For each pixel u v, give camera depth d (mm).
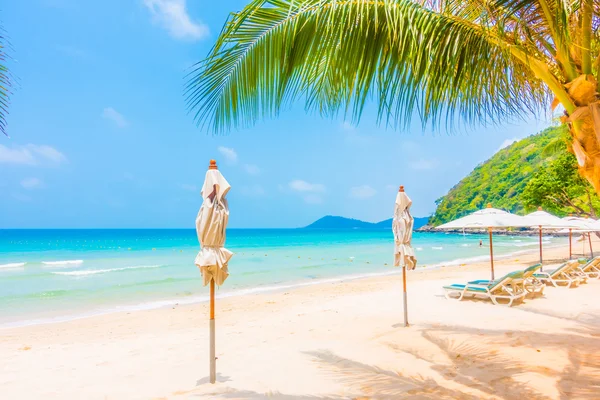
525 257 25234
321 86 3287
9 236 95750
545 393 3406
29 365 5344
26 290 14875
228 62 3053
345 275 18672
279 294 12617
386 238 78375
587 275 11094
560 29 2760
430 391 3576
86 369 4980
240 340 6098
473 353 4695
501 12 2910
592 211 18250
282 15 2996
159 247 48656
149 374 4562
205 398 3668
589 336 5363
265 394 3684
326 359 4711
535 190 18500
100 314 10258
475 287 8484
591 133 2781
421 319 6789
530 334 5496
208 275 3865
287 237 85875
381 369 4254
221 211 3684
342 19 2854
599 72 2846
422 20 2918
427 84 3154
